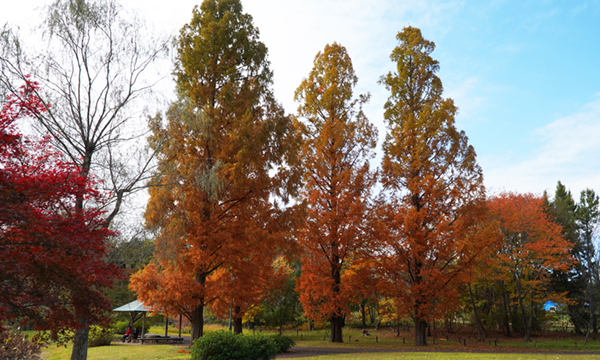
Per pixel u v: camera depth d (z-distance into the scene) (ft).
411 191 82.69
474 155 77.82
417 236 76.13
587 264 91.20
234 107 60.23
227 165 55.47
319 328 128.57
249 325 132.46
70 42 37.81
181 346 71.72
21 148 25.66
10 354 48.03
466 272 75.77
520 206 93.45
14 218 20.39
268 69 66.13
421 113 81.92
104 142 38.09
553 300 91.66
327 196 81.92
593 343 85.10
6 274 20.11
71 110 37.29
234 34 62.49
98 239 25.64
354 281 78.23
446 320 117.70
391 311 97.66
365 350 68.74
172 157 44.78
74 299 23.34
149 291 52.70
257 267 58.65
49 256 21.71
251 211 58.39
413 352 64.13
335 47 92.02
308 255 79.77
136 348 68.49
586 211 131.95
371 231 78.69
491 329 118.32
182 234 47.93
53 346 74.02
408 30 90.94
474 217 75.56
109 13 39.58
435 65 87.66
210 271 58.90
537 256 87.25
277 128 61.41
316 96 91.04
